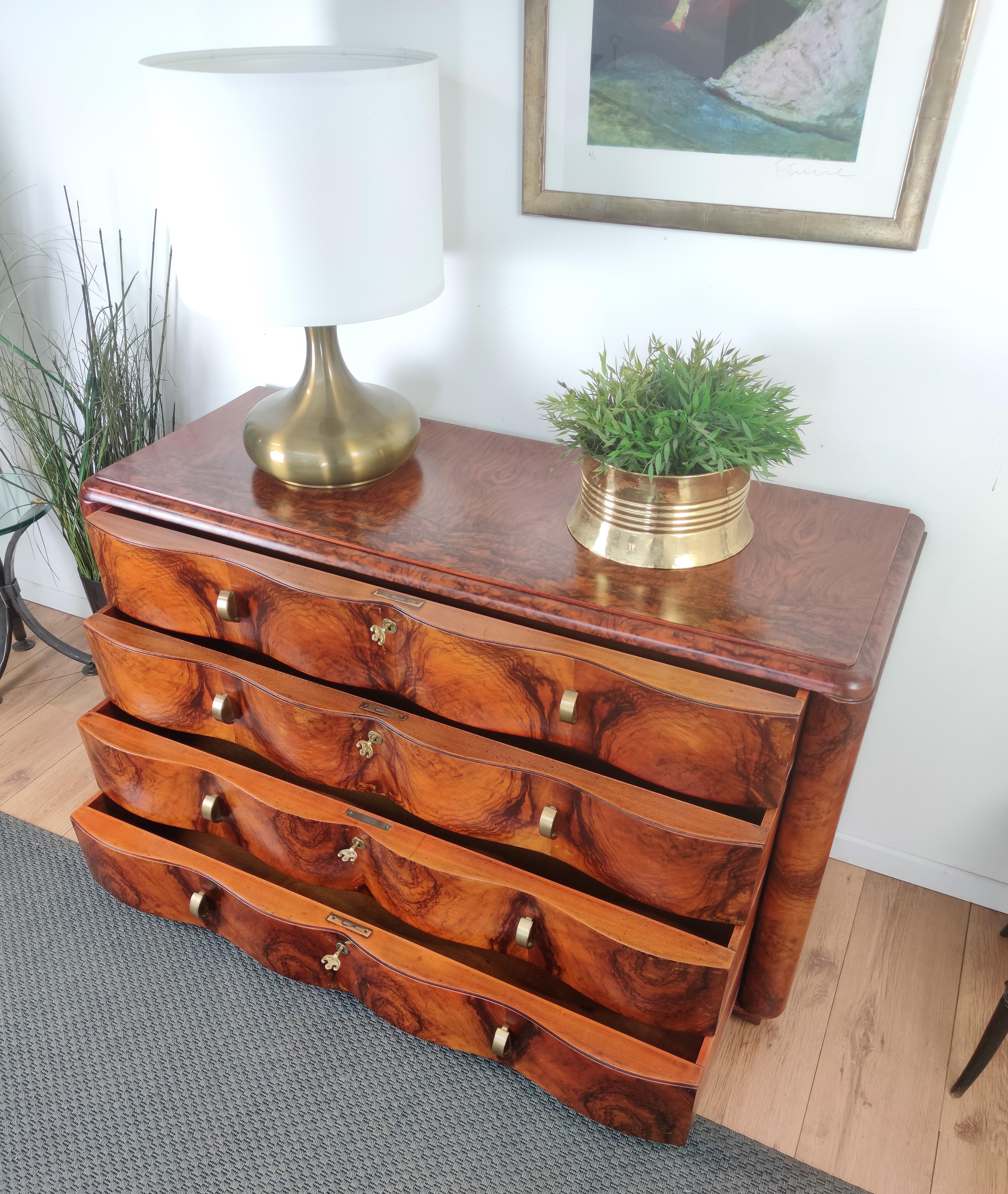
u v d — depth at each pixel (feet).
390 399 4.51
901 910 5.37
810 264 4.03
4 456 6.79
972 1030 4.75
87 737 4.73
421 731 3.97
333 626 3.98
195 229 3.72
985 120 3.50
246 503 4.31
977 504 4.25
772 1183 4.14
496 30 4.07
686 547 3.78
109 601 4.70
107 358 5.58
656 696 3.40
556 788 3.75
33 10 4.93
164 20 4.68
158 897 4.89
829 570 3.84
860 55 3.52
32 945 5.12
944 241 3.76
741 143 3.86
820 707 3.39
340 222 3.61
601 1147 4.28
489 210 4.53
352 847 4.29
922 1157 4.24
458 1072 4.57
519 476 4.57
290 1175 4.17
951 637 4.64
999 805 5.03
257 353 5.51
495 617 3.92
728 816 3.66
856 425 4.31
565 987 4.39
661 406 3.73
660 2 3.71
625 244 4.32
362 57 4.22
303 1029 4.74
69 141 5.29
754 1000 4.53
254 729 4.42
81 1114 4.38
